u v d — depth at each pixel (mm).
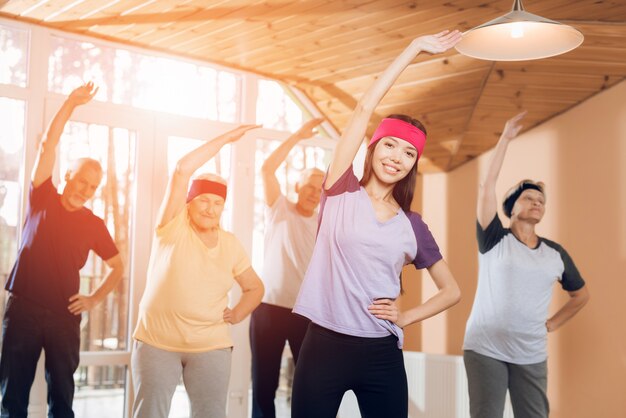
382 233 1988
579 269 4262
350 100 4660
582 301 3812
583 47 3646
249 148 4551
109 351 3955
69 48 3980
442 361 4621
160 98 4266
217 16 3691
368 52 4047
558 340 4344
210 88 4465
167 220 3508
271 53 4238
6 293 3670
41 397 3723
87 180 3910
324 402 1960
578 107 4297
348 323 1969
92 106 3986
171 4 3553
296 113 4809
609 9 3230
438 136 4773
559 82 4047
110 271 3953
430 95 4348
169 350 3418
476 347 3582
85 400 3883
